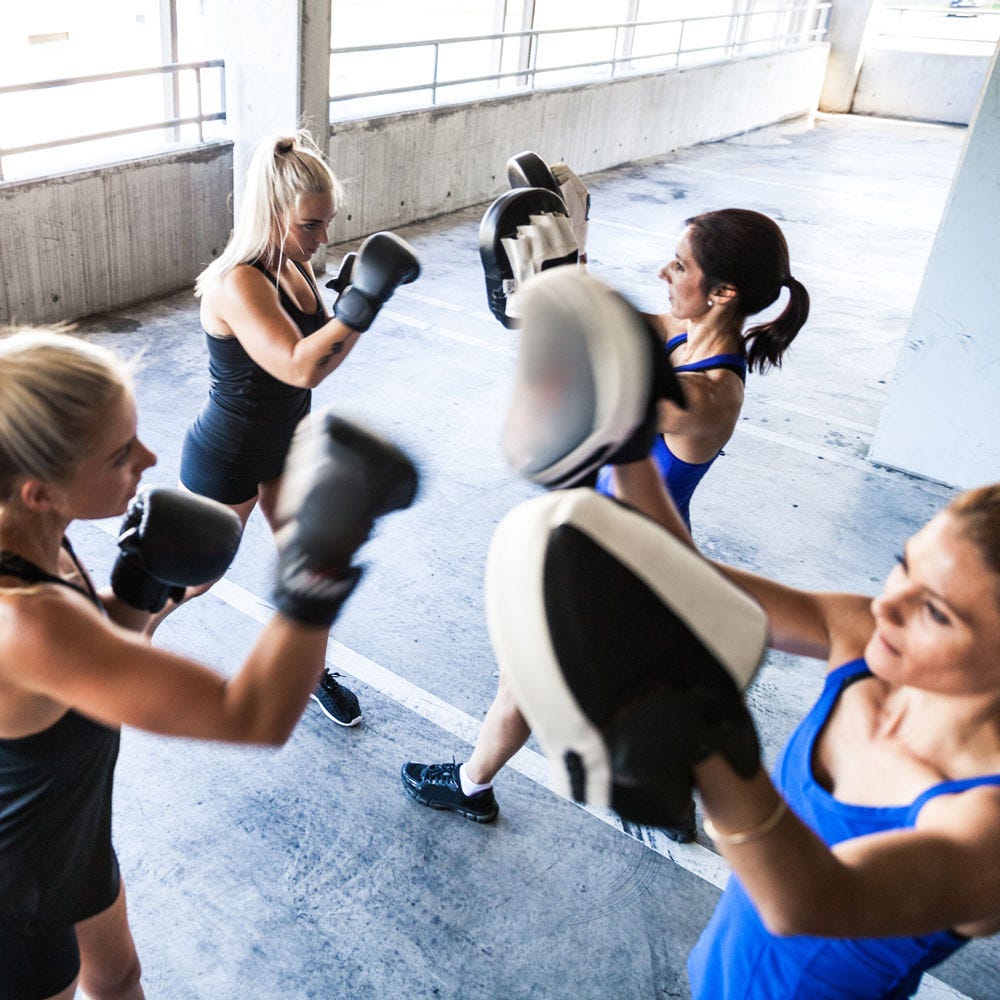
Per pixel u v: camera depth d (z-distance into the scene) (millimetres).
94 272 5348
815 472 4523
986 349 4160
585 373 821
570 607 670
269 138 2305
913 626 909
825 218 9102
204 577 1396
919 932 829
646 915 2256
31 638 1001
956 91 14547
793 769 1165
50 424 1031
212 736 1026
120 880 1500
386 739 2682
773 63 13141
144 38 7602
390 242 2223
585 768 667
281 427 2545
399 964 2076
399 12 11680
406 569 3449
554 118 9281
